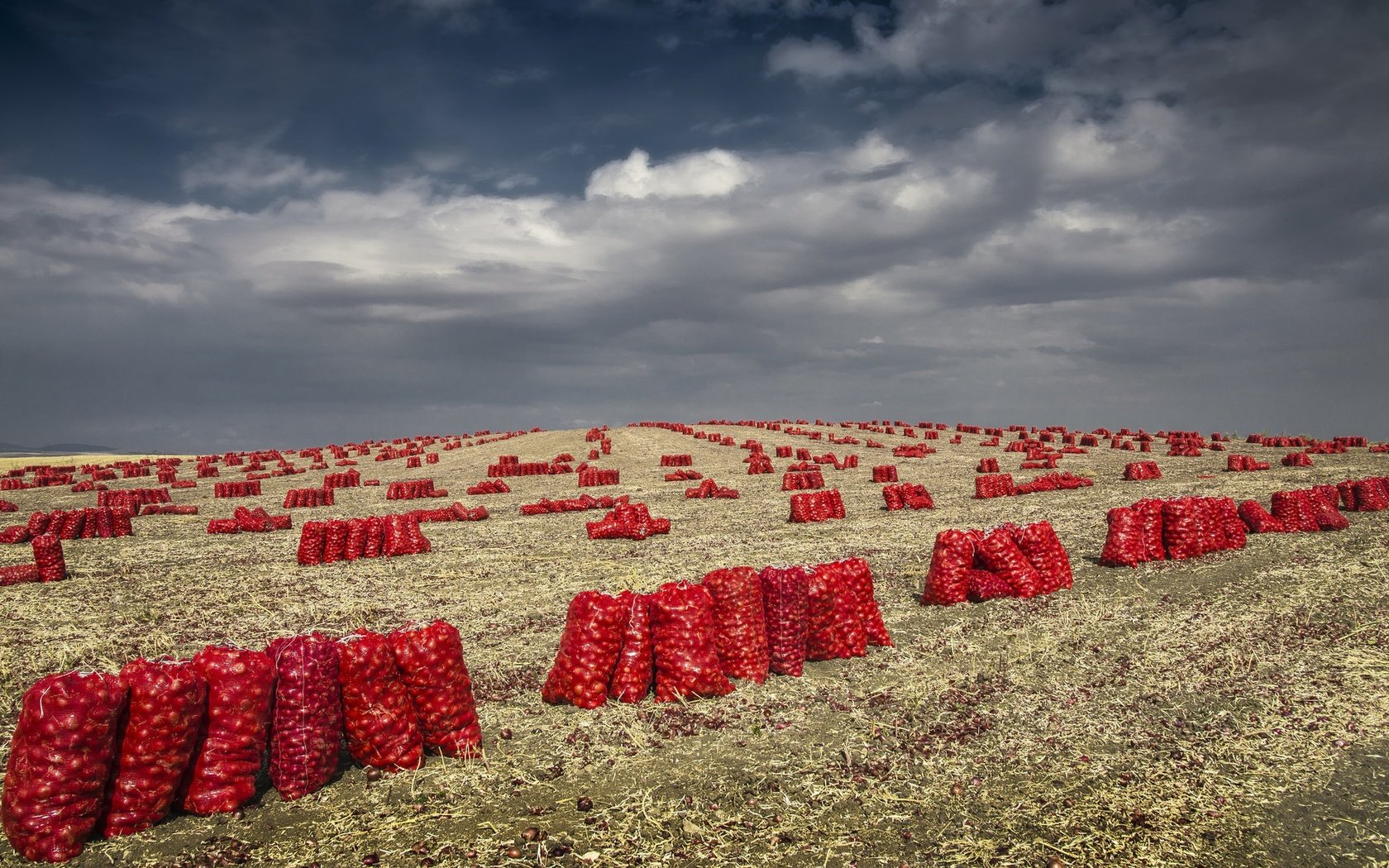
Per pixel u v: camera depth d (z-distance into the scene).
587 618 9.37
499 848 6.43
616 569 17.98
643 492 36.38
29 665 11.75
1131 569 15.93
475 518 29.05
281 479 51.50
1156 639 11.59
